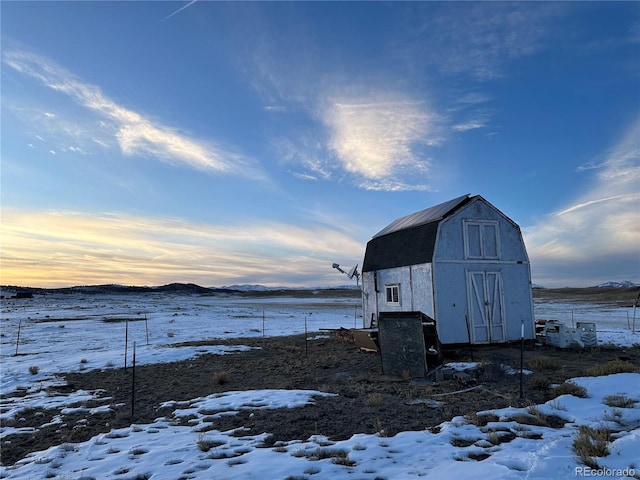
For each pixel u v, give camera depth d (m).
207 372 15.42
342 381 12.90
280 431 7.96
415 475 5.55
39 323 40.09
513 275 19.56
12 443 8.09
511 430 7.34
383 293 21.75
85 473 6.21
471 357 15.69
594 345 17.89
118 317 48.75
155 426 8.78
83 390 12.92
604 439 6.34
